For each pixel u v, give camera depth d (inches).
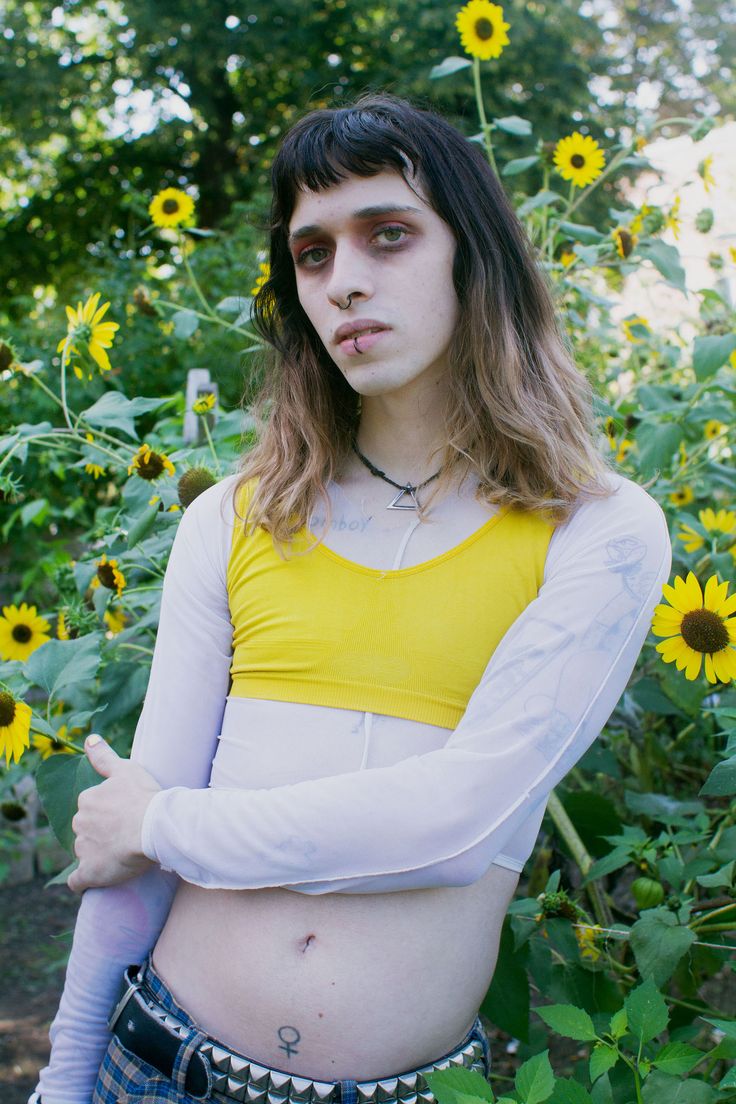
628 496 44.9
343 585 44.5
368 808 39.5
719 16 488.4
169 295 221.3
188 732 46.7
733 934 62.0
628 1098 51.3
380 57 435.2
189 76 493.7
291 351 50.9
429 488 46.0
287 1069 41.2
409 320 44.3
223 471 72.7
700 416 85.0
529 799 40.5
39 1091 46.8
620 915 79.8
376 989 41.0
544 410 46.4
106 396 74.2
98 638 63.4
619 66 475.8
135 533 67.1
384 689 42.6
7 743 58.4
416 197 44.5
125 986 45.8
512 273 48.5
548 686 40.8
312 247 45.8
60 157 513.7
